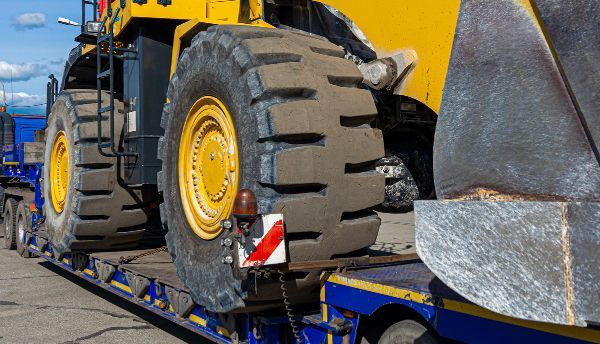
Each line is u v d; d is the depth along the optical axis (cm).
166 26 518
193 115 404
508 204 204
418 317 299
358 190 344
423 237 227
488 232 209
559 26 204
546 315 194
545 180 204
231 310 355
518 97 212
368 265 354
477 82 224
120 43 568
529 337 229
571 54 201
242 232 308
